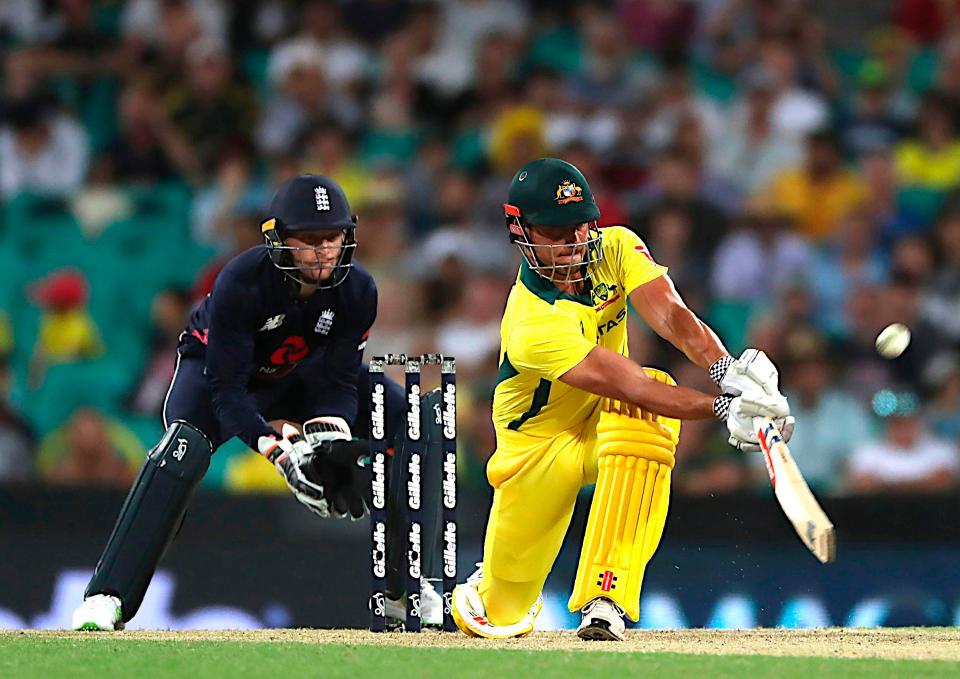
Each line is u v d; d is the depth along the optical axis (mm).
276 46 36469
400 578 15664
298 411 17266
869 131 35281
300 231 14703
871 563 20547
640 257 13805
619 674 11109
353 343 16062
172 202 33406
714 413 12430
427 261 31266
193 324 17031
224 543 20781
